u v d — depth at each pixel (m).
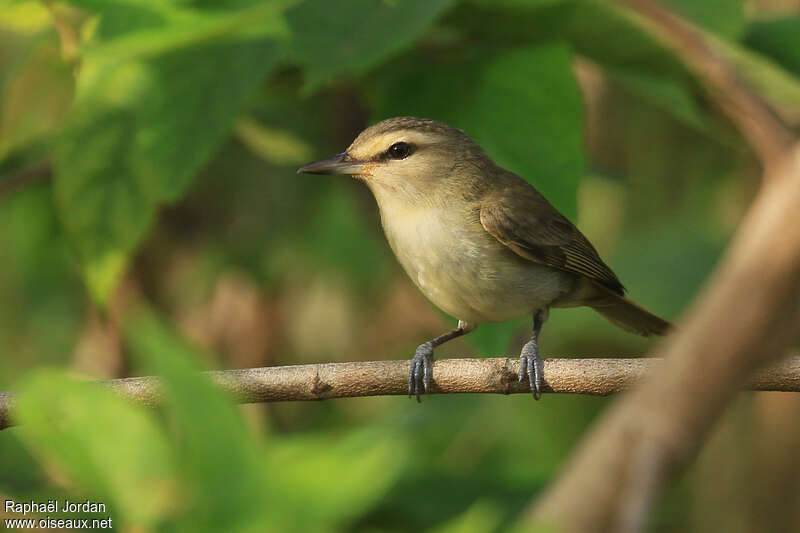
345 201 15.77
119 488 3.34
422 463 10.34
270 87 11.98
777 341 3.31
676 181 15.52
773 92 9.53
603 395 8.69
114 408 3.38
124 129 10.10
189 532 3.21
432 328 16.06
